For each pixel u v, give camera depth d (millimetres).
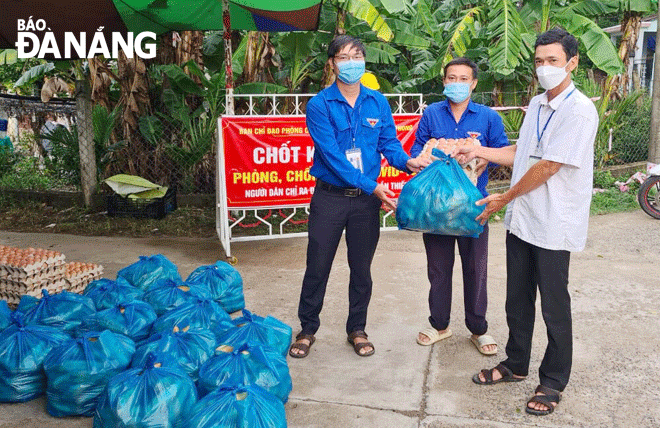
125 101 8531
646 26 16250
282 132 5922
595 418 3045
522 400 3223
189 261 5895
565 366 3096
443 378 3473
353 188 3562
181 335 3262
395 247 6297
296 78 8680
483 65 10070
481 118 3568
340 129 3479
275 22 7176
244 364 2939
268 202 5996
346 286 5094
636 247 6297
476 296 3680
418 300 4738
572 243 2938
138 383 2719
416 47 9219
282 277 5340
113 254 6160
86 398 3031
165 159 8570
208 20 7301
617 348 3840
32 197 8625
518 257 3141
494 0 8281
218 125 5727
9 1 6566
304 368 3604
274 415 2574
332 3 8109
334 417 3068
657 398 3236
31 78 9141
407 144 6402
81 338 3121
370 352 3760
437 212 3209
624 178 9250
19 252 4359
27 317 3617
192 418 2539
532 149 2980
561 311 3016
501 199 3082
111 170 8586
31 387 3201
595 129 2852
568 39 2752
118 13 7016
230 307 4426
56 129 8766
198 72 8055
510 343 3338
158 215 7719
